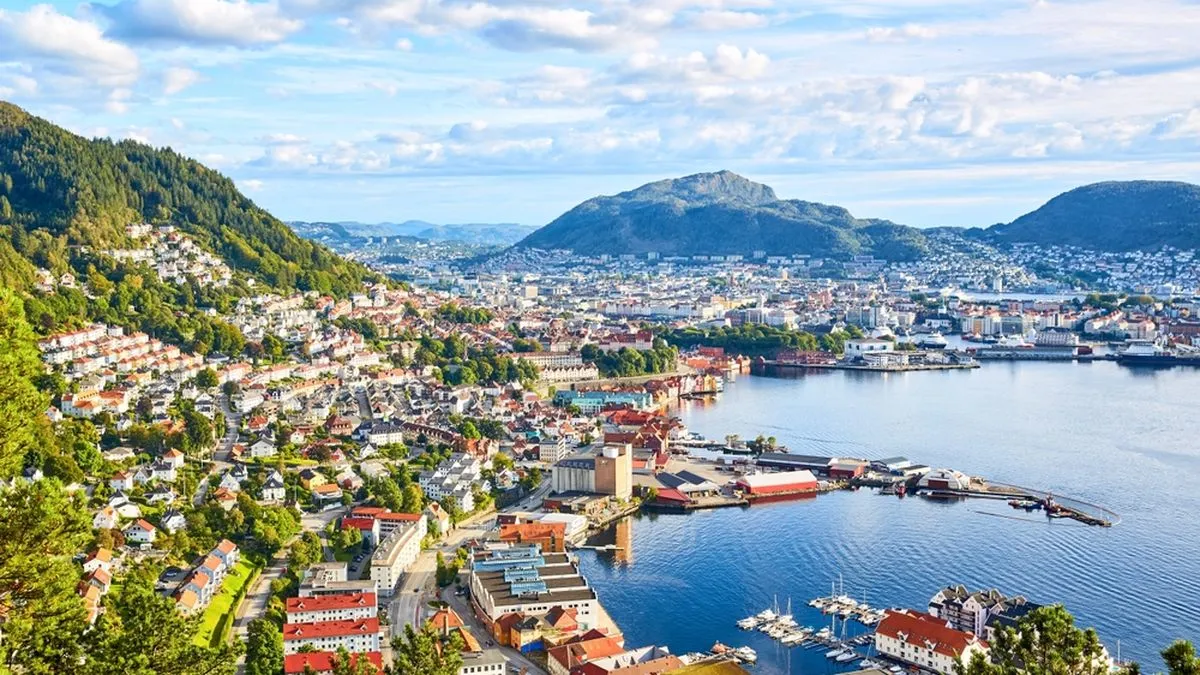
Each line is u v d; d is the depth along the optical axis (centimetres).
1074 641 16012
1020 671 16088
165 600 17525
